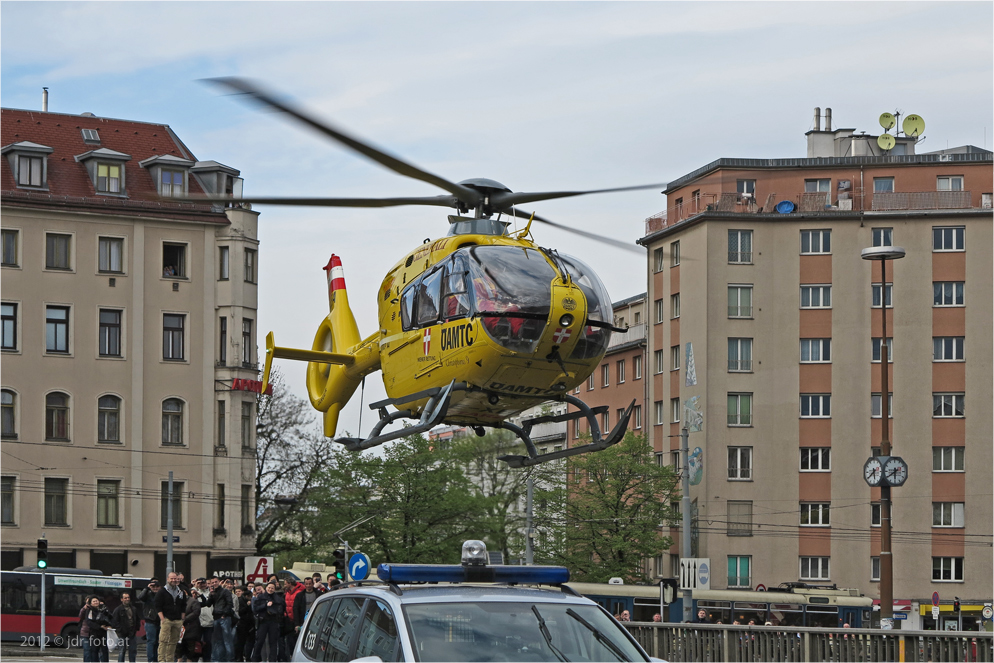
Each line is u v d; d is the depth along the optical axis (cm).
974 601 6012
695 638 2116
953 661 1827
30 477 5075
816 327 6306
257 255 5600
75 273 5259
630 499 5878
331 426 2022
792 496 6188
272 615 2234
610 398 7331
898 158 6512
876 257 3812
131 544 5188
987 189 6425
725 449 6228
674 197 6869
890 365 6234
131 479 5225
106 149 5500
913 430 6175
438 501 5534
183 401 5353
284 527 6212
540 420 1645
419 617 761
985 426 6141
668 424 6600
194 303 5425
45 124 5559
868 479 3800
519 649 752
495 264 1484
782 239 6375
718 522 6153
